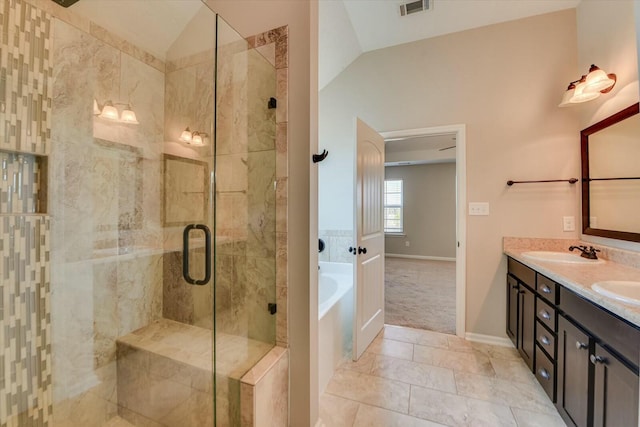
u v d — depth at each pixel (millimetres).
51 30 1294
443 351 2342
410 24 2531
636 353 996
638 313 984
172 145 1729
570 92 2014
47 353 1273
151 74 1701
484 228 2518
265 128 1506
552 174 2338
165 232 1738
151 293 1686
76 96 1385
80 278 1392
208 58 1624
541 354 1792
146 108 1679
